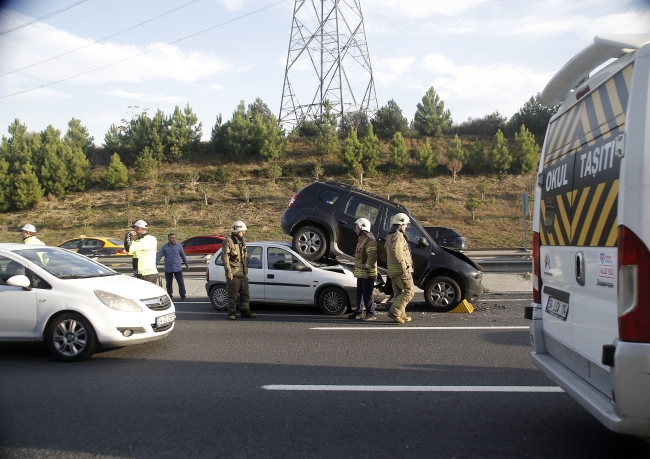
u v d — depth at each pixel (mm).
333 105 56156
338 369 6316
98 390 5582
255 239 32562
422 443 4164
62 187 46344
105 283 7133
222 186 45031
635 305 3131
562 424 4559
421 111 57875
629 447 4090
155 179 47469
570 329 4113
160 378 6004
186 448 4094
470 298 10766
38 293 6844
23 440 4277
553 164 4613
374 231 10859
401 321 9398
